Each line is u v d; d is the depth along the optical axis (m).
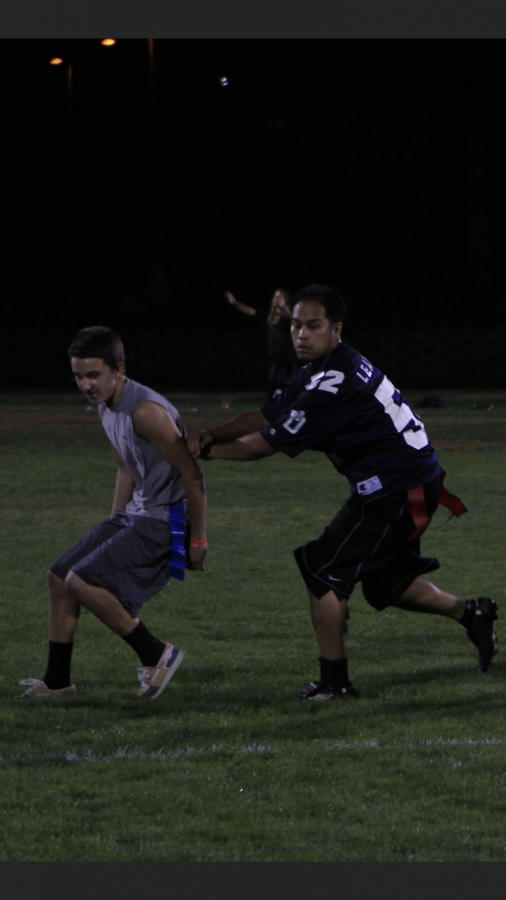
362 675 14.76
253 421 13.66
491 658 14.72
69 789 10.84
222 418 50.56
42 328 86.88
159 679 13.66
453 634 16.95
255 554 22.59
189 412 53.53
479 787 10.89
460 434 43.47
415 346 86.19
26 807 10.42
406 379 80.12
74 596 13.74
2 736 12.41
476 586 19.70
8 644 16.33
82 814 10.26
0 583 20.17
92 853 9.49
